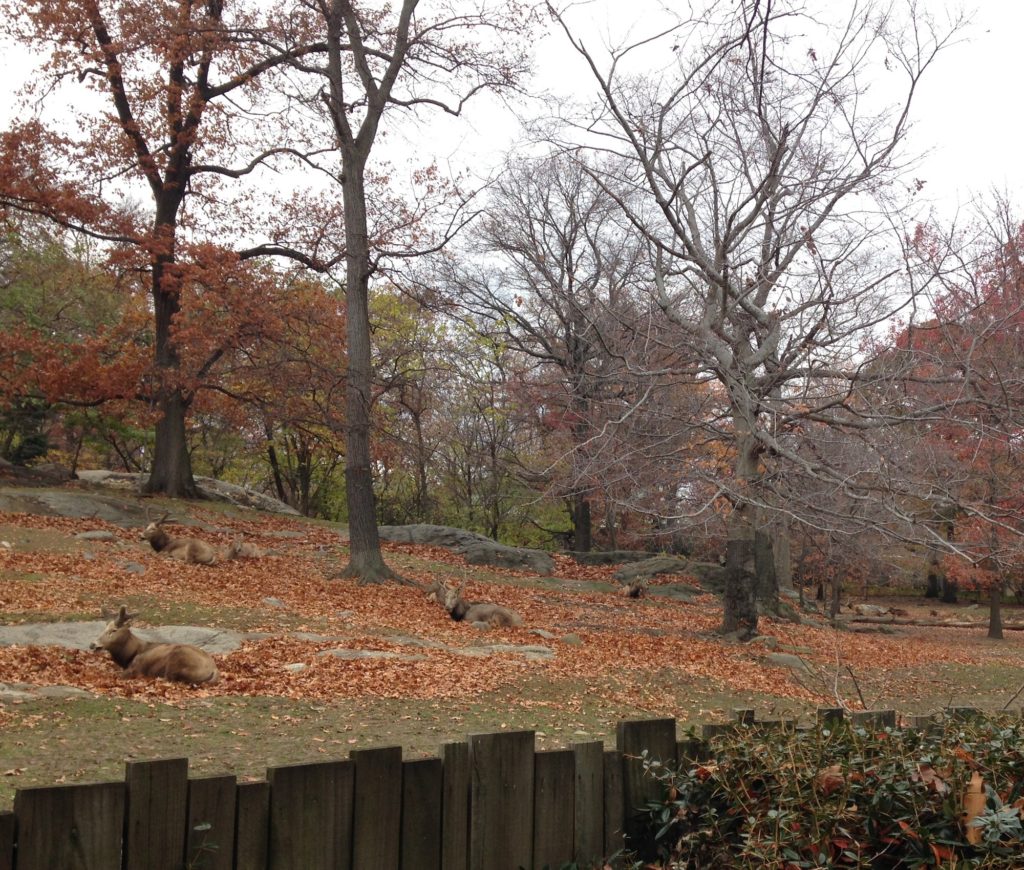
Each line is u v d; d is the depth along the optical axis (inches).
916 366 550.9
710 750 203.5
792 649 733.3
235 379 1272.1
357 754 169.9
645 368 617.3
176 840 153.1
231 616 595.8
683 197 668.7
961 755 182.1
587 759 195.3
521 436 1546.5
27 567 676.1
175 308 1138.7
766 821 177.2
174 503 1091.3
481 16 887.7
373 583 812.0
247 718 355.6
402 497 1797.5
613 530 1317.7
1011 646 1092.5
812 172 632.4
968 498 656.4
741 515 693.9
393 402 1338.6
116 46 1023.6
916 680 666.2
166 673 402.6
